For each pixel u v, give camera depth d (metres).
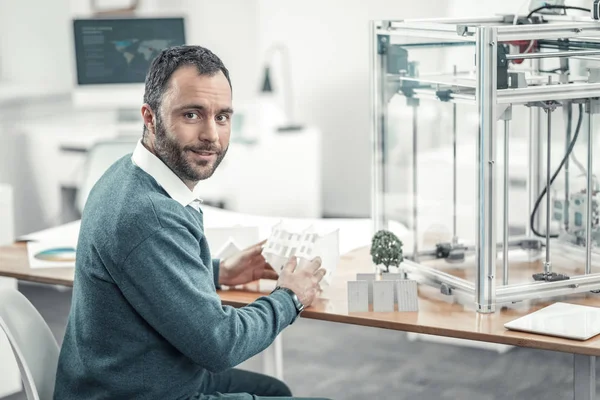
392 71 2.89
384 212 3.02
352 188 7.33
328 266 2.68
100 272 2.24
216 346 2.22
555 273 2.65
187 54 2.31
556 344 2.24
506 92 2.42
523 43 2.68
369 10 6.98
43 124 6.29
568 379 4.12
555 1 2.84
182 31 4.54
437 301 2.61
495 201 2.45
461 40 2.52
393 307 2.54
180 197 2.34
